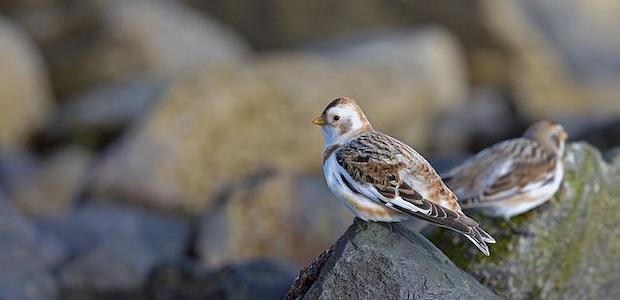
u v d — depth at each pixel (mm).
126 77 24953
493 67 28562
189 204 18297
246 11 29469
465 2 28484
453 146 23234
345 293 7941
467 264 9578
